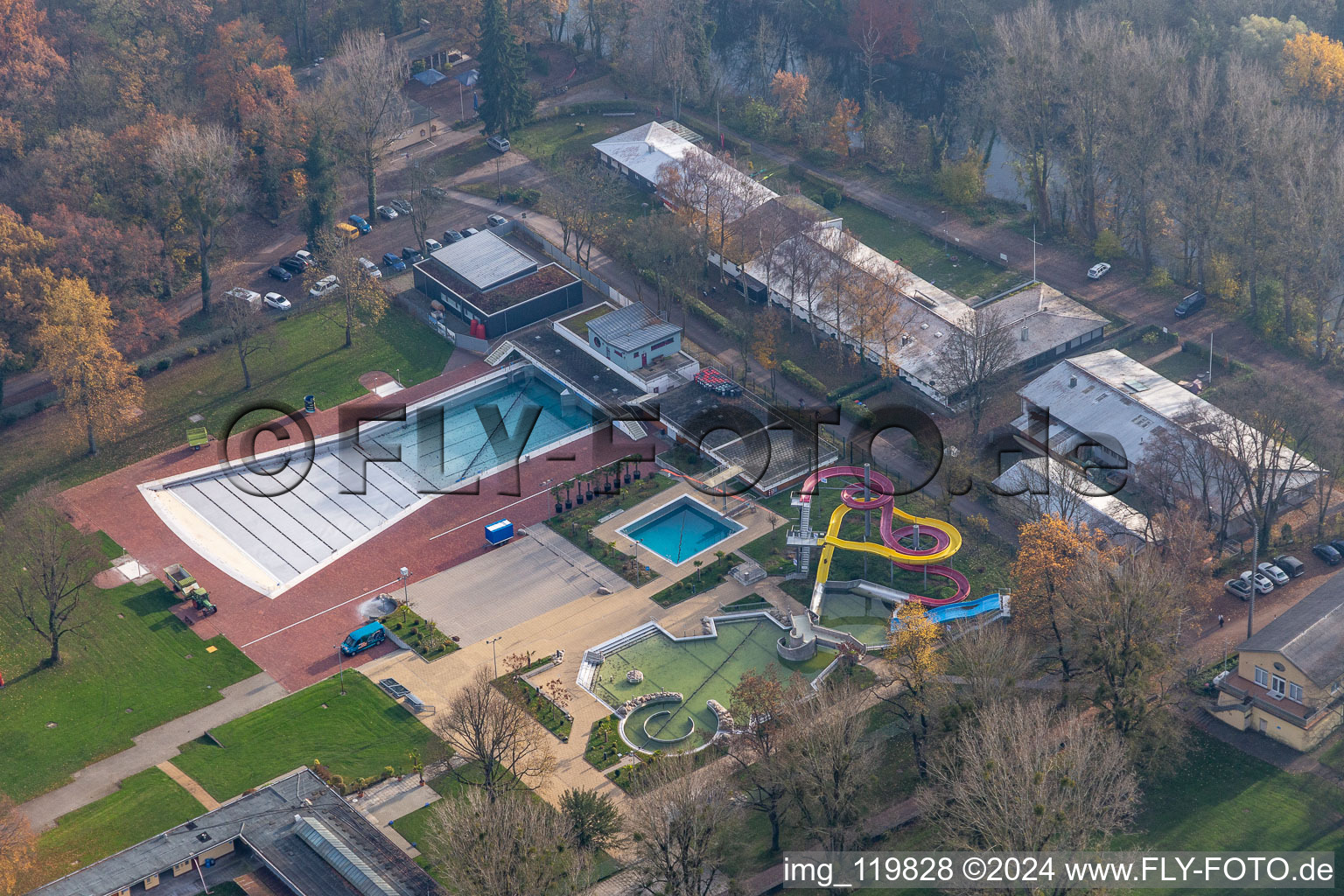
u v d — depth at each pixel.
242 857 197.38
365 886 188.00
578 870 181.38
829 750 188.25
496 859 174.75
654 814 182.38
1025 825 171.62
